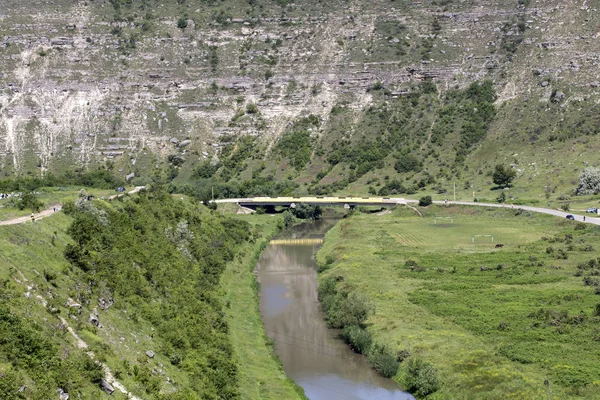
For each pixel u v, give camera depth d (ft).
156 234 520.83
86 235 412.36
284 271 648.79
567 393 334.85
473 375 364.38
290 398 360.28
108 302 356.38
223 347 394.52
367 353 425.28
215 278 533.14
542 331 415.85
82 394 268.41
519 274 555.28
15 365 260.21
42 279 329.52
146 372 306.14
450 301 491.31
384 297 510.99
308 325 484.74
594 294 481.05
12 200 478.59
